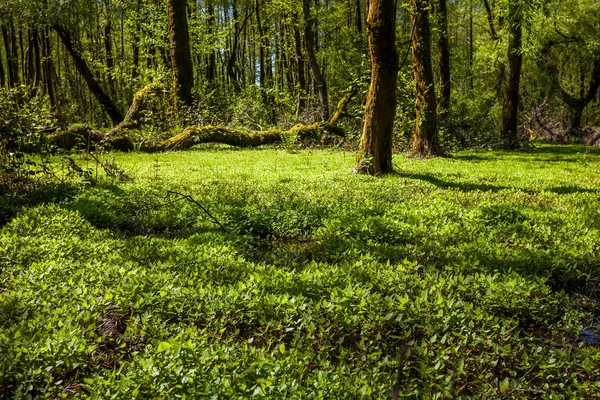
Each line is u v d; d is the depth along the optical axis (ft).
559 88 115.44
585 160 67.56
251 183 41.55
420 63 69.21
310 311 14.76
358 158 48.75
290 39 121.49
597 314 18.21
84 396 11.64
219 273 18.38
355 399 10.87
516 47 90.27
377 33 45.16
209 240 23.54
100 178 42.45
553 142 114.32
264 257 22.58
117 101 144.05
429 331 14.08
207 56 131.85
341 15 118.01
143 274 17.33
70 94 161.17
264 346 14.20
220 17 160.04
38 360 12.32
